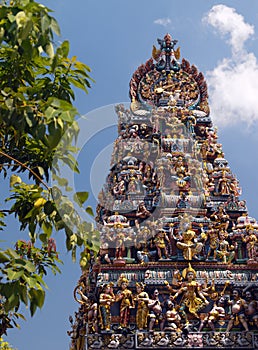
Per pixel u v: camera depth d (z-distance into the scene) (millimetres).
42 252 18766
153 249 35375
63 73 16562
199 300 33969
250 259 34906
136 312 33562
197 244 34938
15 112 14539
